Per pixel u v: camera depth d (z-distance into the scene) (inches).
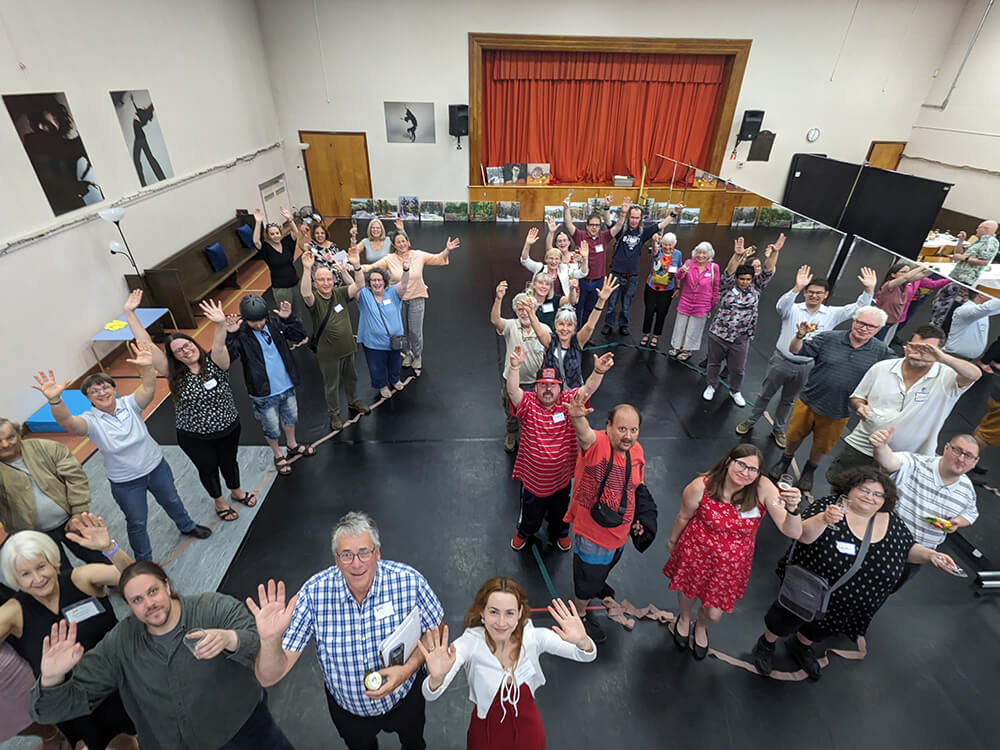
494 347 238.7
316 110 392.2
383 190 425.1
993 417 145.8
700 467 169.5
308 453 170.1
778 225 227.1
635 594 128.4
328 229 410.3
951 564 95.2
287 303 148.6
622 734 100.7
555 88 412.5
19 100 172.2
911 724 103.7
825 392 142.9
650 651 115.7
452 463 167.8
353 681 72.6
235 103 325.4
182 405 124.9
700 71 404.5
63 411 104.5
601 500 98.7
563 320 140.8
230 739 73.5
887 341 159.0
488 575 131.6
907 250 232.2
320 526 143.9
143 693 68.4
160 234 249.1
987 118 363.9
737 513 95.5
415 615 73.3
